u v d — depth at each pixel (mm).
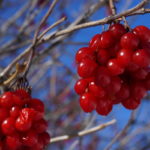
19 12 634
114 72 314
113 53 318
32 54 361
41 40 365
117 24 323
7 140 324
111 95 325
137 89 328
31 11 539
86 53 321
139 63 311
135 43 312
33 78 716
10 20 630
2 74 392
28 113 322
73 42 493
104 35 319
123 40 313
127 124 502
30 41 509
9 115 328
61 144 837
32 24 622
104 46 318
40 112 326
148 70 323
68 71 621
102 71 315
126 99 333
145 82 329
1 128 325
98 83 317
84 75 319
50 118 737
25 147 331
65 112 750
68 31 353
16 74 378
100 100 328
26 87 354
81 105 330
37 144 331
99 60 317
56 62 614
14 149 326
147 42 320
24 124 320
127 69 321
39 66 620
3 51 531
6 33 614
